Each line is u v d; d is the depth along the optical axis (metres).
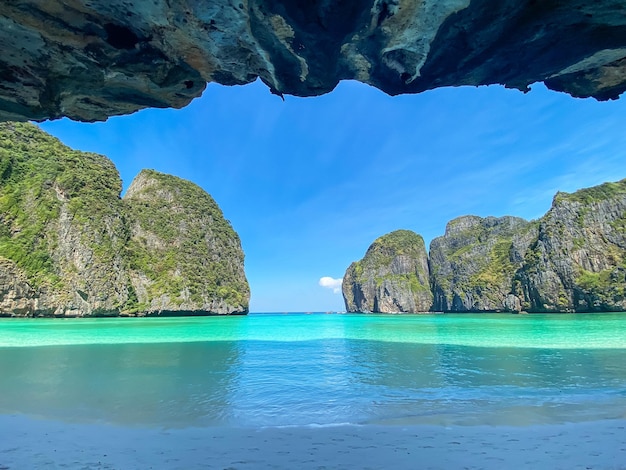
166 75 5.64
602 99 6.66
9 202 57.72
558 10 4.62
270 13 4.66
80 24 4.67
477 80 6.23
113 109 6.46
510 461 5.27
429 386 10.77
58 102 5.95
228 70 5.76
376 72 6.06
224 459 5.52
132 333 31.25
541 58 5.57
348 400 9.25
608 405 8.64
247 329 36.59
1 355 17.72
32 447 6.04
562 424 7.16
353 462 5.34
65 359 16.39
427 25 4.91
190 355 17.75
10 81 5.46
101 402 9.10
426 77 6.14
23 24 4.59
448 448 5.86
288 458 5.52
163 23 4.71
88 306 58.69
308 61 5.53
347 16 4.71
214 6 4.44
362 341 24.19
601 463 5.14
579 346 20.72
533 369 13.45
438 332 31.22
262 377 12.16
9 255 53.84
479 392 10.02
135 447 6.05
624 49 5.27
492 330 32.62
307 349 20.05
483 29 5.00
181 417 7.87
